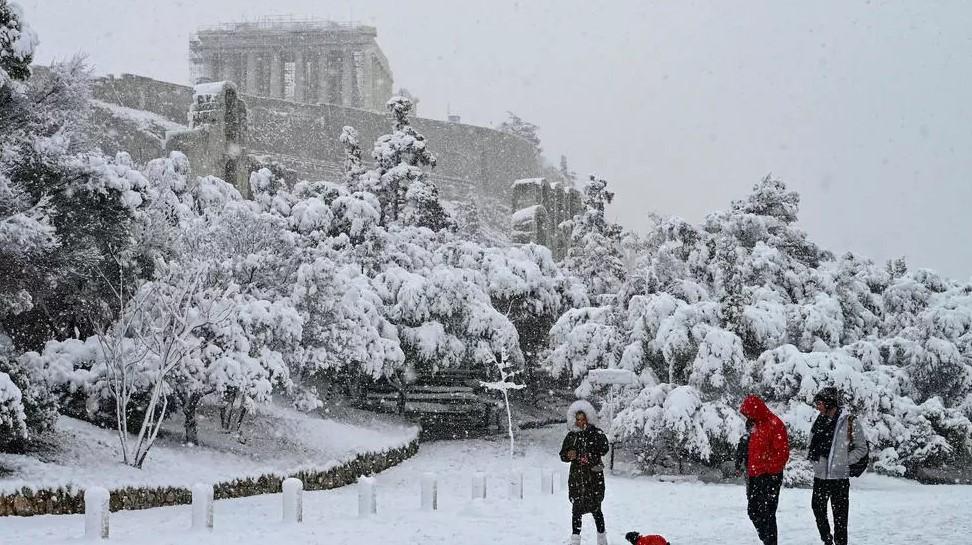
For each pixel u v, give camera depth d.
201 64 140.38
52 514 18.56
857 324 49.62
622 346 44.12
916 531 12.15
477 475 22.09
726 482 34.88
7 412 20.62
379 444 37.25
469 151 119.12
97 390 26.19
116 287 27.52
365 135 106.06
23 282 24.59
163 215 29.42
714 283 49.34
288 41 139.25
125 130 76.94
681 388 36.56
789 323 42.59
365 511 17.53
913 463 37.50
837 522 10.19
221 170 63.31
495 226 117.81
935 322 44.97
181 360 27.91
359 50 139.50
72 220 25.28
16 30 23.06
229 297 30.95
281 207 48.59
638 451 38.44
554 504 19.73
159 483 22.44
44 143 24.06
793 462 33.19
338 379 44.00
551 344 48.00
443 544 12.37
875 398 36.59
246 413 35.00
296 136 101.06
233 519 18.11
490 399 48.97
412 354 45.91
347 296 39.12
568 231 86.81
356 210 50.06
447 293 45.78
